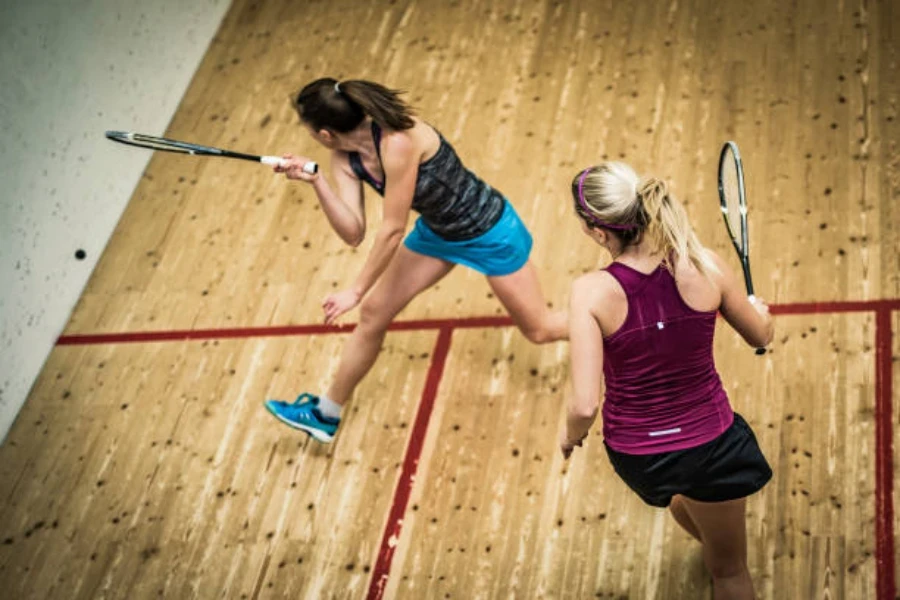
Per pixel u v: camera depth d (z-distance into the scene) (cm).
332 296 361
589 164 505
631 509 377
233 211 536
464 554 379
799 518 359
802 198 461
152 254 527
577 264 464
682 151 498
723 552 296
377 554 386
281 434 436
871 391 386
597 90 541
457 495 397
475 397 428
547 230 482
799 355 405
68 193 526
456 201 356
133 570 401
